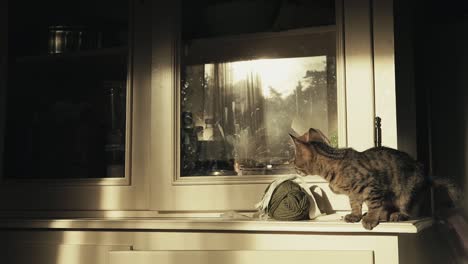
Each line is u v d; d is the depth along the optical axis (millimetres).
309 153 1111
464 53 1560
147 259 1118
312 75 1254
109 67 1388
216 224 1104
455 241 1438
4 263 1254
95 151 1375
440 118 1562
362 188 1057
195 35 1331
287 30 1282
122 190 1330
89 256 1189
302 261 1039
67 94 1415
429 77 1562
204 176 1275
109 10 1395
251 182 1229
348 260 1018
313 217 1131
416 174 1108
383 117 1171
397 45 1309
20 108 1431
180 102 1308
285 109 1268
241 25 1314
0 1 1449
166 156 1288
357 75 1185
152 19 1331
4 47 1442
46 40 1441
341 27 1205
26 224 1233
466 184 1514
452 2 1562
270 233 1086
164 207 1279
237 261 1072
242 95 1300
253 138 1277
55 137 1407
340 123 1190
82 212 1358
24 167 1412
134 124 1339
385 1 1182
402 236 1055
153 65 1318
